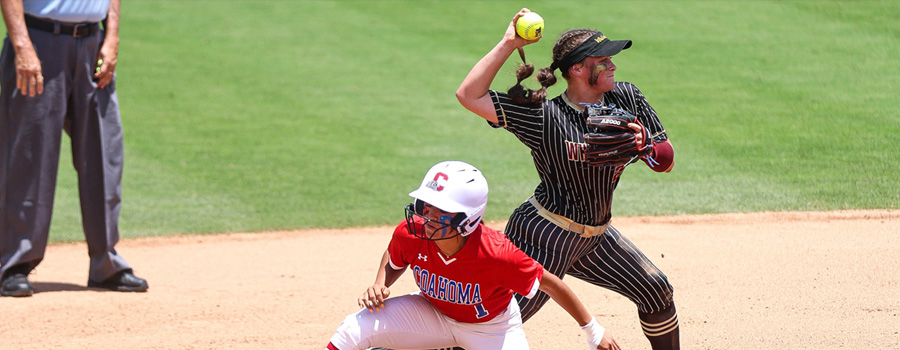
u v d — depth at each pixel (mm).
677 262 28641
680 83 55031
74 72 26109
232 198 38500
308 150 45250
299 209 37062
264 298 26000
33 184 25984
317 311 24625
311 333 22719
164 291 27016
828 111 48688
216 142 46531
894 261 27406
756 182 38594
